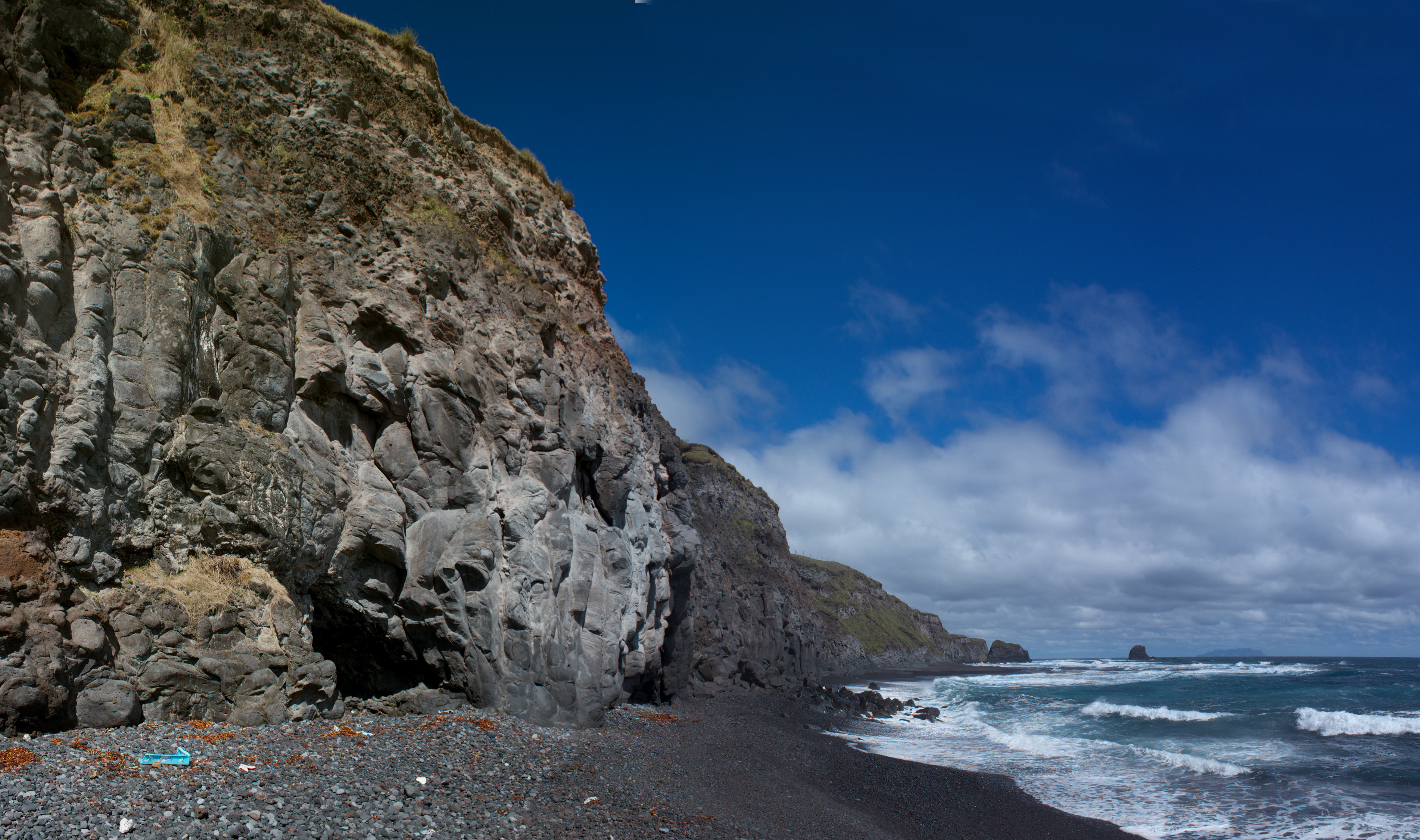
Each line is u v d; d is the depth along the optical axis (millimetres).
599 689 26703
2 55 16172
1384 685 67062
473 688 22281
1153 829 22062
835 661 101312
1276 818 22797
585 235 36188
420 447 23062
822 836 17672
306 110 23516
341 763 14805
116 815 10289
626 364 36406
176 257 17781
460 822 13133
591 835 13961
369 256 23188
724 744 27328
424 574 22312
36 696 12570
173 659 15484
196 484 17297
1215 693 61281
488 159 30750
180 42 21312
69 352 15406
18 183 15359
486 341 25641
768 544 90438
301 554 19156
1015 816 23250
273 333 19719
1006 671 122688
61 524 14453
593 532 28500
